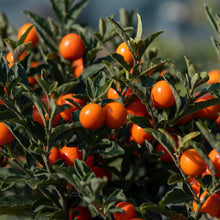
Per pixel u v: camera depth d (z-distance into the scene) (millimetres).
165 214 818
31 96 807
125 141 913
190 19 4312
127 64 850
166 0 4848
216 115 880
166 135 804
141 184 931
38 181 853
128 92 872
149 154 865
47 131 820
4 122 830
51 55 943
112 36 933
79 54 930
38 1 4977
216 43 890
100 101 848
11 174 871
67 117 862
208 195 811
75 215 861
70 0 987
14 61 875
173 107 857
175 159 847
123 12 1052
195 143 789
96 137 832
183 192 812
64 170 787
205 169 810
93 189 776
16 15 4867
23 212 907
